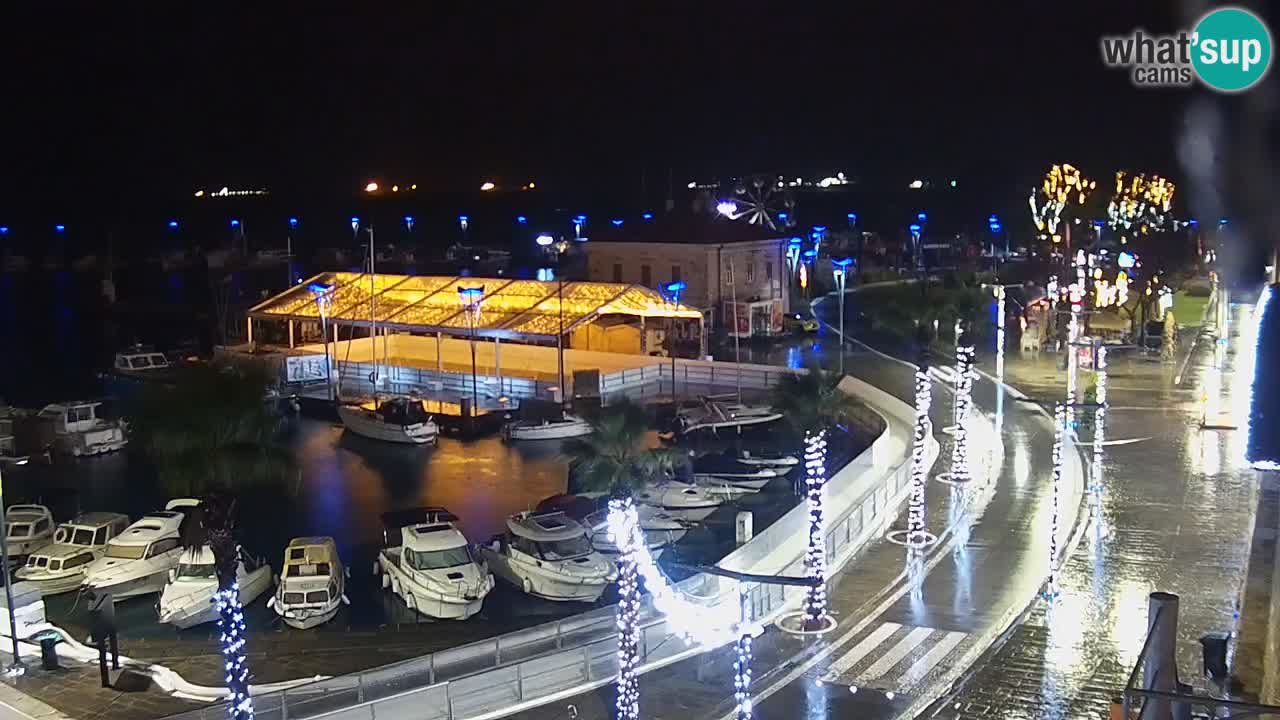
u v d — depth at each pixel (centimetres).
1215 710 1781
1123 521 3669
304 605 3369
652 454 3328
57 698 2584
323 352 7856
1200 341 7469
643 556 2419
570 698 2448
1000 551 3397
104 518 4047
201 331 10150
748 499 4709
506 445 5884
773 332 8738
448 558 3594
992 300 8331
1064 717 2312
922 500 3556
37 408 6544
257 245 19600
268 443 3491
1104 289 7888
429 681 2491
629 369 7206
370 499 4888
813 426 4200
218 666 2964
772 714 2364
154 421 3397
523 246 19312
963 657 2622
